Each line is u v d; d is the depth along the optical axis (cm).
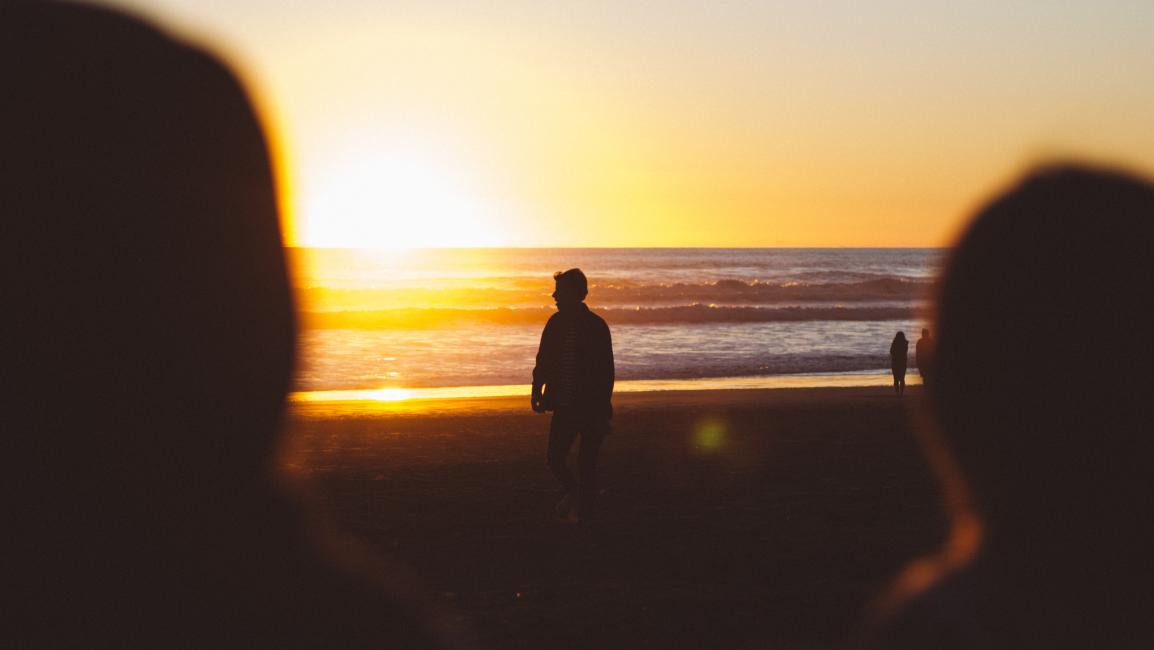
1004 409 132
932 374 141
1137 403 128
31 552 101
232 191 111
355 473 1301
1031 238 132
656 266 10912
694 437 1653
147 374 103
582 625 674
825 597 733
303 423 1850
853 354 3638
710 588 759
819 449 1518
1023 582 137
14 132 102
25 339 100
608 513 1038
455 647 127
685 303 5925
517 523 993
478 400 2381
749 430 1747
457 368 3189
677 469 1328
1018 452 132
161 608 105
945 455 142
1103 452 129
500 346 3753
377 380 2914
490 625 674
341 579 118
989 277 134
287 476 124
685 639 647
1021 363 131
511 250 17250
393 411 2091
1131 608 133
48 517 101
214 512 108
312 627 114
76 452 101
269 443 115
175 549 105
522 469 1345
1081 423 129
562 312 922
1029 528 136
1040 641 136
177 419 105
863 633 156
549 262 11588
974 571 141
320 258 12150
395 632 119
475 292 5581
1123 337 128
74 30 106
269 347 113
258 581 111
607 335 926
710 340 4047
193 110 109
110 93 105
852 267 11288
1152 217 130
